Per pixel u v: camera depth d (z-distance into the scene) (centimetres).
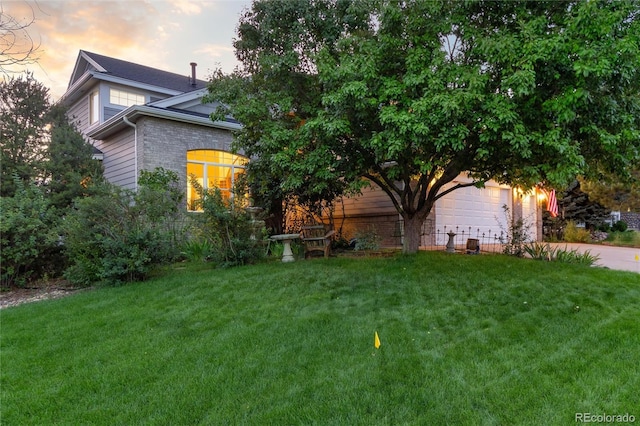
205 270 728
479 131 465
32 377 336
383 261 704
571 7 470
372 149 587
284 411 267
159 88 1433
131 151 1097
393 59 558
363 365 327
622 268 728
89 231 662
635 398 267
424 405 268
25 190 774
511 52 440
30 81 989
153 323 450
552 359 328
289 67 659
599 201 1554
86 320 470
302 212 1112
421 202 771
